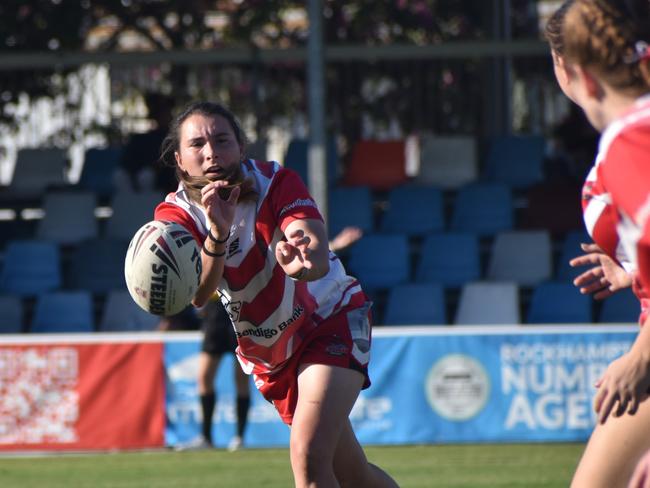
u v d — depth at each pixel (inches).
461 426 1283.2
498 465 1123.9
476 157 1988.2
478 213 1831.9
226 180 560.1
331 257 602.2
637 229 375.2
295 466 562.9
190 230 575.5
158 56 2023.9
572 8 390.3
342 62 2064.5
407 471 1093.1
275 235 564.7
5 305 1622.8
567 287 1574.8
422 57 1999.3
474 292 1589.6
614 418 471.2
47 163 2047.2
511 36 2188.7
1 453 1272.1
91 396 1277.1
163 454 1240.2
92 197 1887.3
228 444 1290.6
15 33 2054.6
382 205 1966.0
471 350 1284.4
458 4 2180.1
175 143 576.1
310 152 1465.3
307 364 581.6
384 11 2148.1
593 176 477.7
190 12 2130.9
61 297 1594.5
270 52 2011.6
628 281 529.0
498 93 2046.0
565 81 437.4
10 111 2100.1
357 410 1284.4
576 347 1280.8
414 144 2111.2
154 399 1279.5
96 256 1737.2
